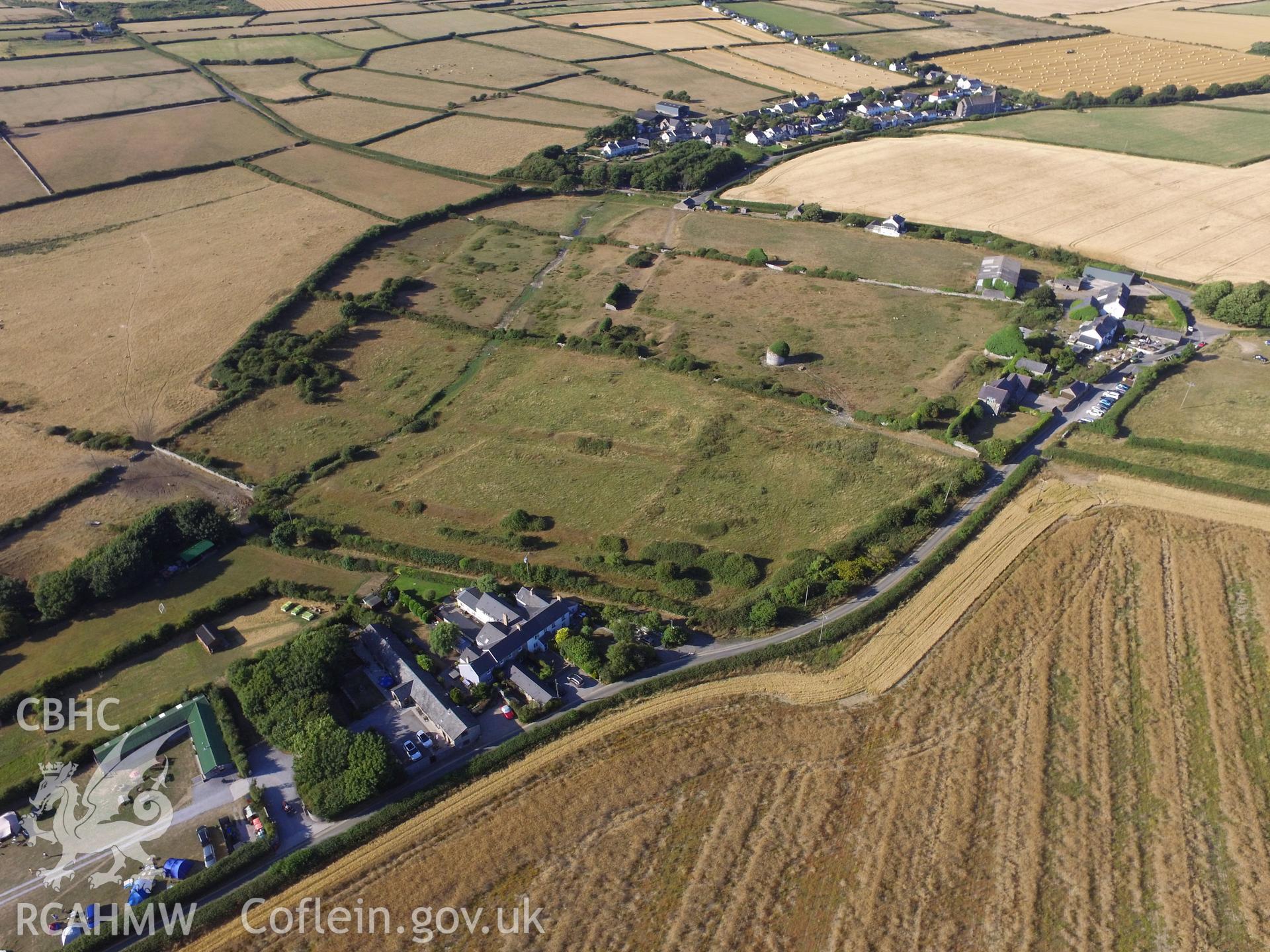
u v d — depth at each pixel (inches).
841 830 2733.8
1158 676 3248.0
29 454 4813.0
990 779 2876.5
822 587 3681.1
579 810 2834.6
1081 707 3137.3
